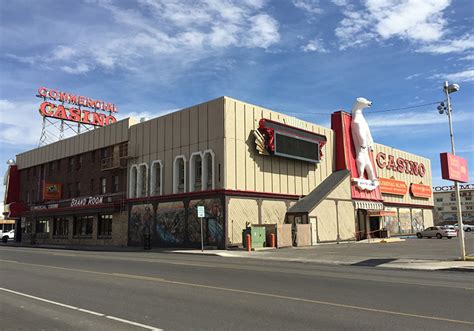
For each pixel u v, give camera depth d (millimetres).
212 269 16188
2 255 25297
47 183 47750
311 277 13477
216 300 9414
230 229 29922
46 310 8562
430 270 16281
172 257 23703
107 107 57781
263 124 33250
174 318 7711
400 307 8531
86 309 8609
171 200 33906
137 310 8438
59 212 46906
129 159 38844
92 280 12977
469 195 111375
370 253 23641
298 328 6922
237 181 31031
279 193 34625
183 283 12141
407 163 56875
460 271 15898
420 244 32125
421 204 59188
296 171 36938
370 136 45406
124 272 15203
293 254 24188
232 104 31531
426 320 7398
